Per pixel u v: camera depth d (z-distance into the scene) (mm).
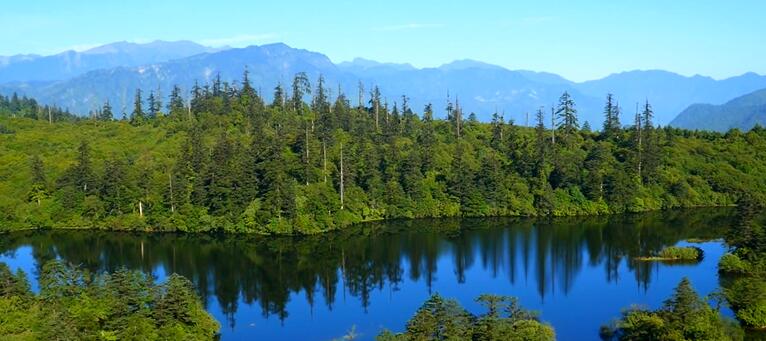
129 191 147750
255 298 95312
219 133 177375
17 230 145250
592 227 145625
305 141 157000
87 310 68938
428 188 162125
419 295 95812
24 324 65250
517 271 109375
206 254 123562
